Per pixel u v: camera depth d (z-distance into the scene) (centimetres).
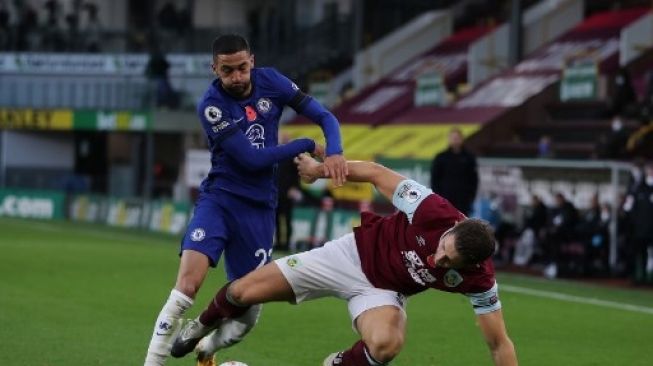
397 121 9212
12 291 4228
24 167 11950
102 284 4575
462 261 1995
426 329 3525
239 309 2273
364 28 11194
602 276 5656
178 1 12419
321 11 11650
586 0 10044
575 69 7712
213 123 2328
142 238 7831
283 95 2383
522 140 8175
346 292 2198
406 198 2119
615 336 3478
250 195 2389
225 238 2372
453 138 5206
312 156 2345
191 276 2320
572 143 7669
